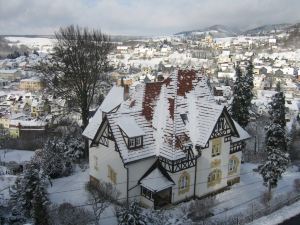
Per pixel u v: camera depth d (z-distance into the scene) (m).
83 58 51.88
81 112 54.97
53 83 53.47
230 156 43.53
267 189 43.53
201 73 44.69
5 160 70.62
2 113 138.38
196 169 39.91
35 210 30.56
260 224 34.19
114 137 36.91
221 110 39.16
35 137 87.19
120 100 45.59
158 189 36.34
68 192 41.38
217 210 38.25
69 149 50.94
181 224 34.62
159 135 39.09
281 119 42.16
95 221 34.59
